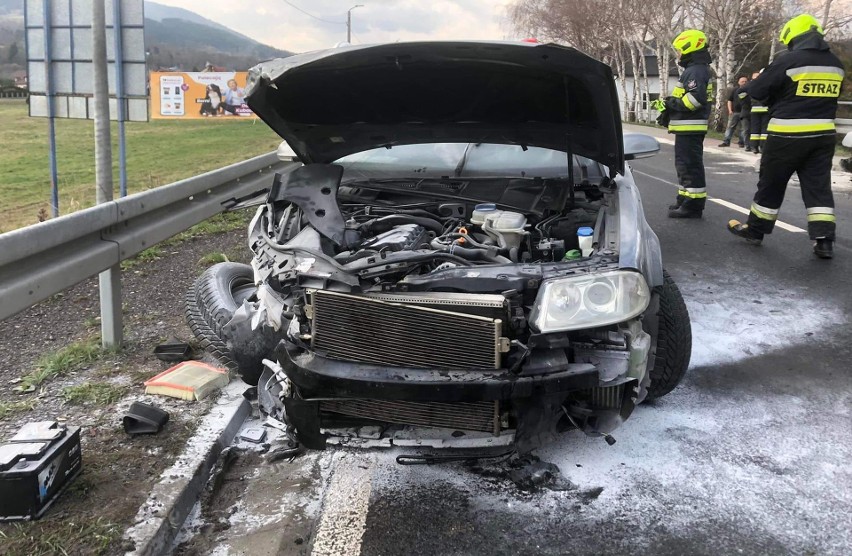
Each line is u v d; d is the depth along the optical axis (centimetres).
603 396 296
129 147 2189
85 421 346
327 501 299
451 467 323
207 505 297
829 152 643
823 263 651
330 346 289
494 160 440
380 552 267
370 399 276
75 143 2377
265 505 298
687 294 567
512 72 318
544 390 269
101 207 390
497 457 296
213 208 546
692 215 851
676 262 660
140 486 291
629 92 5453
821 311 524
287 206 383
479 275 282
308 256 306
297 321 300
